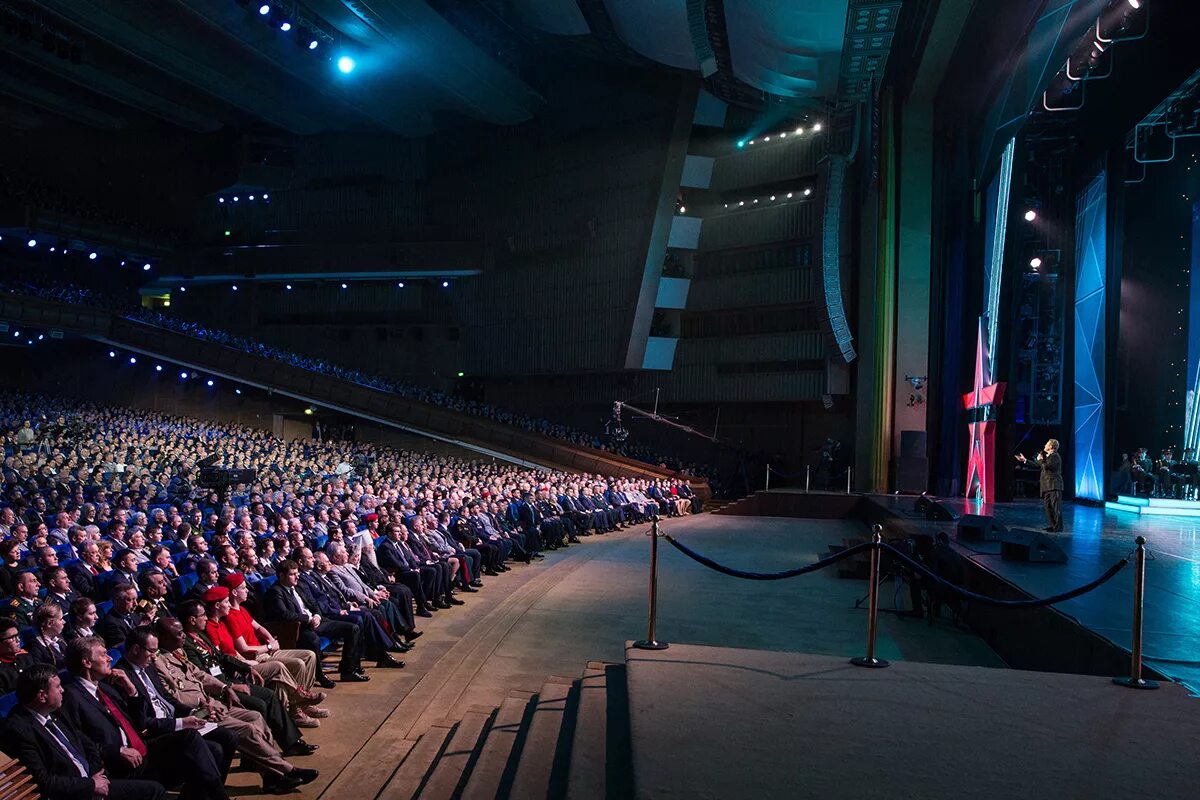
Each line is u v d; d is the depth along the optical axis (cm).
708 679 638
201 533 1317
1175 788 443
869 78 2364
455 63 3262
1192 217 2162
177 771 574
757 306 3400
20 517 1253
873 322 2973
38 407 3831
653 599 757
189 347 4034
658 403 3734
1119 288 2211
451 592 1334
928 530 1631
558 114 3844
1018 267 2608
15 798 467
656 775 450
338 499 1767
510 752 629
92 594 889
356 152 4441
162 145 4678
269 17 2933
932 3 2070
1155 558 1227
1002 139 2080
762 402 3478
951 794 432
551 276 3853
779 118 3400
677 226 3569
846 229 3178
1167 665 671
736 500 3228
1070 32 1581
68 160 4694
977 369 2264
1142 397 2302
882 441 2809
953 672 668
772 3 2255
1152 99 1883
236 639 803
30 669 512
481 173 4144
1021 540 1202
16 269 4538
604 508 2456
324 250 4281
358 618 955
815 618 1230
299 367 3944
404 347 4350
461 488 2094
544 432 3675
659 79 3450
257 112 4100
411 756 690
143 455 2514
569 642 1070
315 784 652
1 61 3875
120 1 3055
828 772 458
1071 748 498
